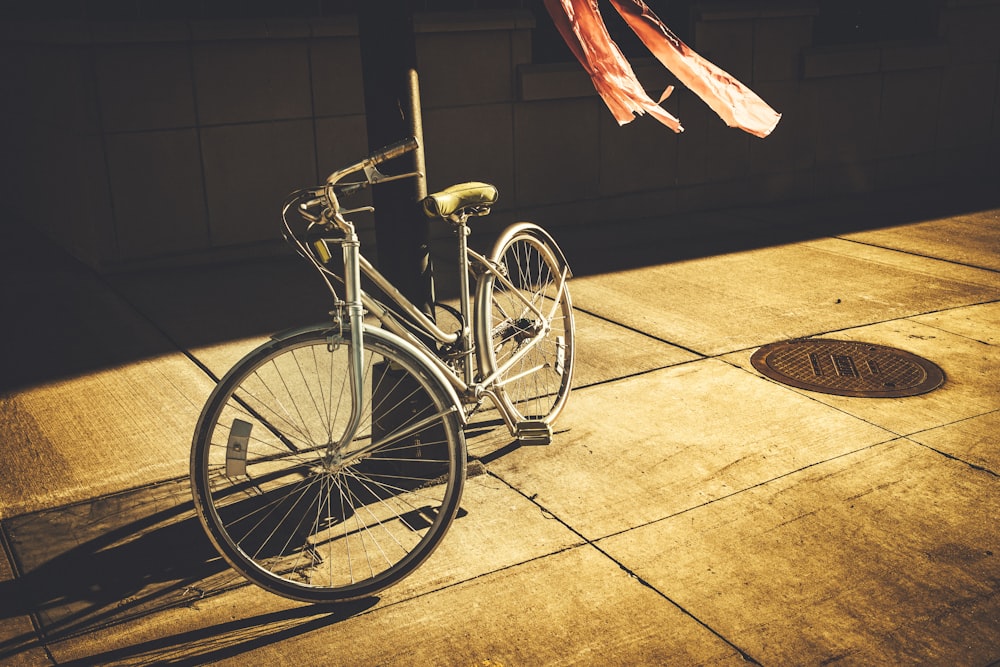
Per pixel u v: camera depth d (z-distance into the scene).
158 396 4.86
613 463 4.13
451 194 3.76
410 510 3.81
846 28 9.59
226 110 7.11
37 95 7.64
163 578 3.38
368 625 3.11
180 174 7.07
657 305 6.24
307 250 3.28
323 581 3.35
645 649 2.95
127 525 3.70
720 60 8.83
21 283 6.82
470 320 3.91
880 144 9.98
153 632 3.10
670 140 8.83
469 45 7.79
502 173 8.20
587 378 5.05
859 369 5.09
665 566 3.38
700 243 7.88
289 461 4.18
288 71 7.25
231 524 3.53
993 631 2.99
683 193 9.04
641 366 5.20
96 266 7.00
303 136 7.42
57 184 7.58
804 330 5.71
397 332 3.51
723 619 3.08
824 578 3.28
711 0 8.75
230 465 3.15
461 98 7.87
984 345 5.42
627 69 4.63
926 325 5.77
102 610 3.21
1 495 3.91
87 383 5.02
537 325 4.23
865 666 2.85
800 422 4.47
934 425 4.41
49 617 3.17
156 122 6.90
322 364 5.20
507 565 3.40
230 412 4.63
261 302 6.36
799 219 8.74
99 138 6.75
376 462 4.12
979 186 10.21
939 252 7.47
